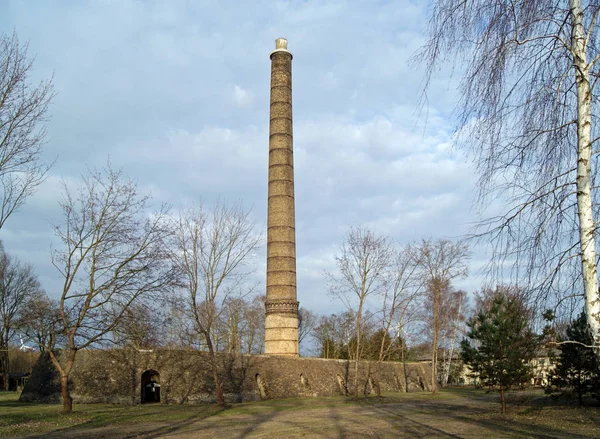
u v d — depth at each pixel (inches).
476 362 1301.7
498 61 327.9
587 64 322.3
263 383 2006.6
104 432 990.4
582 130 324.5
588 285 320.5
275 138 2443.4
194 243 1595.7
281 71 2506.2
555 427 1004.6
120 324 1220.5
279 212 2369.6
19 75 789.2
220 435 957.8
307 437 930.1
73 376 1641.2
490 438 869.8
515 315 345.7
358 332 2060.8
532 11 321.4
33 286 2465.6
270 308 2285.9
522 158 341.4
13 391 2588.6
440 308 2516.0
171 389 1704.0
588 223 322.3
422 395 2293.3
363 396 2190.0
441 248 3833.7
